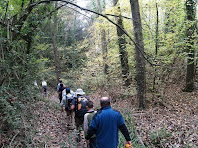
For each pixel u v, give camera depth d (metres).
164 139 4.68
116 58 9.82
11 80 4.05
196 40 7.76
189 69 10.30
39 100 7.27
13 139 3.54
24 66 4.70
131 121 5.77
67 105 5.56
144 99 7.54
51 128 5.17
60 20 22.48
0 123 3.48
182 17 7.84
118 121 2.60
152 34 8.27
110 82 9.50
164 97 8.55
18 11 4.10
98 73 10.15
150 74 8.68
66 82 13.23
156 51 7.95
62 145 4.04
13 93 3.95
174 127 5.50
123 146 4.12
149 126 5.64
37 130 4.50
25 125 3.81
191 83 10.32
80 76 11.70
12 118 3.64
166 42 7.56
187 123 5.80
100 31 10.84
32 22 4.20
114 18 9.80
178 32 7.84
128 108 7.06
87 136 2.55
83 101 4.44
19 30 4.07
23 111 4.18
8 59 3.66
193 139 4.53
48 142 4.05
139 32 6.76
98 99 9.13
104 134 2.49
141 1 9.11
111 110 2.61
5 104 3.39
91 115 3.44
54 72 20.16
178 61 8.17
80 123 4.43
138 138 4.53
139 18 6.78
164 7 8.23
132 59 10.15
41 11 4.27
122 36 9.34
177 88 10.96
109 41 10.88
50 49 18.55
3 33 3.85
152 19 8.89
